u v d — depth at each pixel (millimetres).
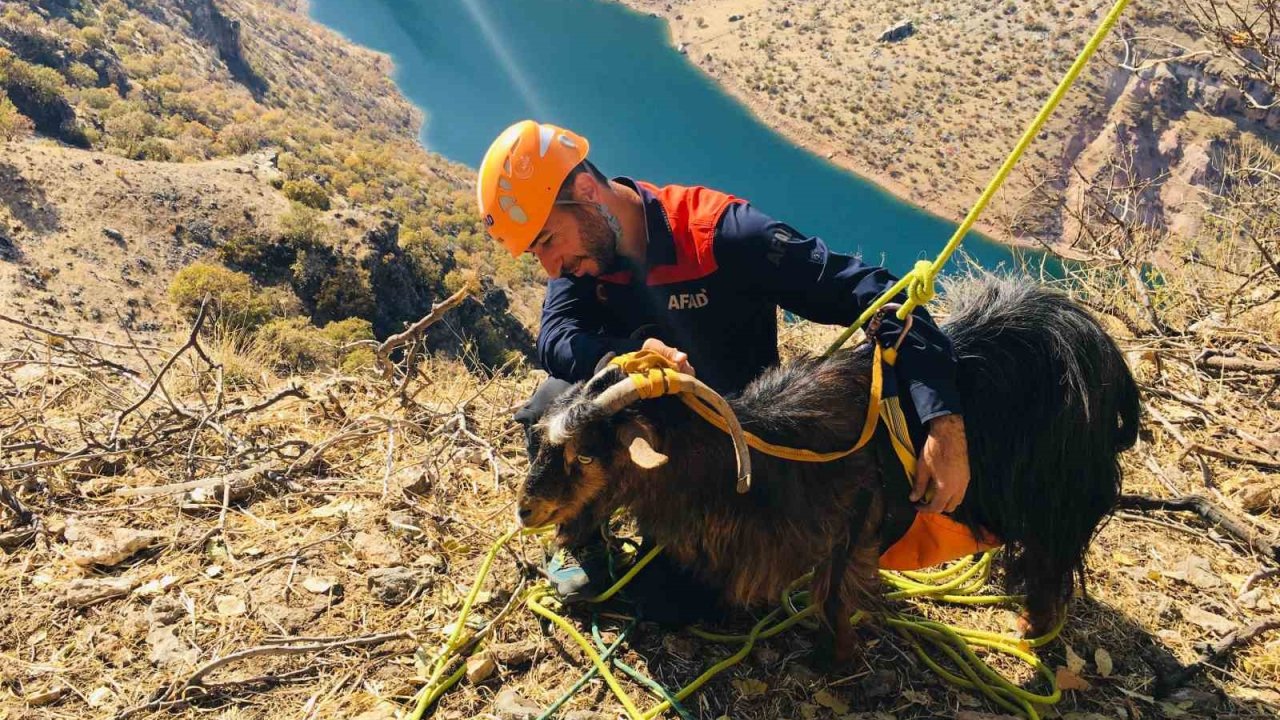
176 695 3504
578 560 4102
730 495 3396
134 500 4598
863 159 91750
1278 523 4883
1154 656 4039
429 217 82812
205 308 5238
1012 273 4289
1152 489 5188
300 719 3445
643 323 3797
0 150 54062
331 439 5070
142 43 108375
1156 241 7875
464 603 4035
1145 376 6238
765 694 3713
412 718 3426
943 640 4043
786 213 79188
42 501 4527
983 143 88438
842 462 3484
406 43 151625
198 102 98438
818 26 130375
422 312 59812
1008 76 96938
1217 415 5773
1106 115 50219
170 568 4133
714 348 3807
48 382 5848
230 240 53656
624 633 3855
